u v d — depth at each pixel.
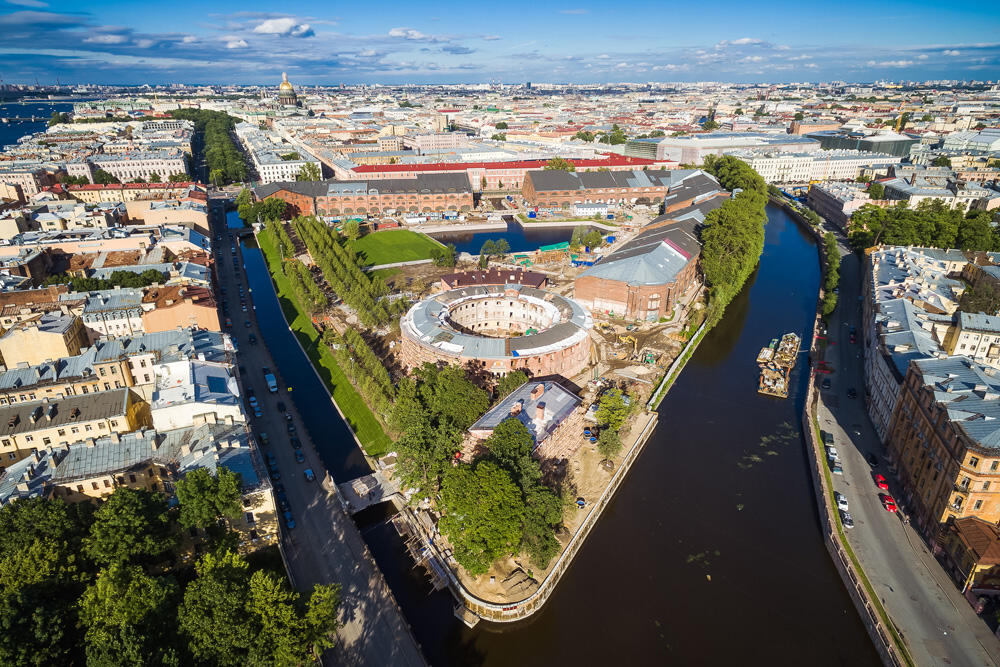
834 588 126.44
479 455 143.75
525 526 122.56
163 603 95.88
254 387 194.25
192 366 157.75
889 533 134.62
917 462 140.75
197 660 90.69
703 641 114.88
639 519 144.50
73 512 111.50
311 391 194.88
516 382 176.38
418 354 192.88
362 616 114.75
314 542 131.50
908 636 110.00
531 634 116.31
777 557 134.00
